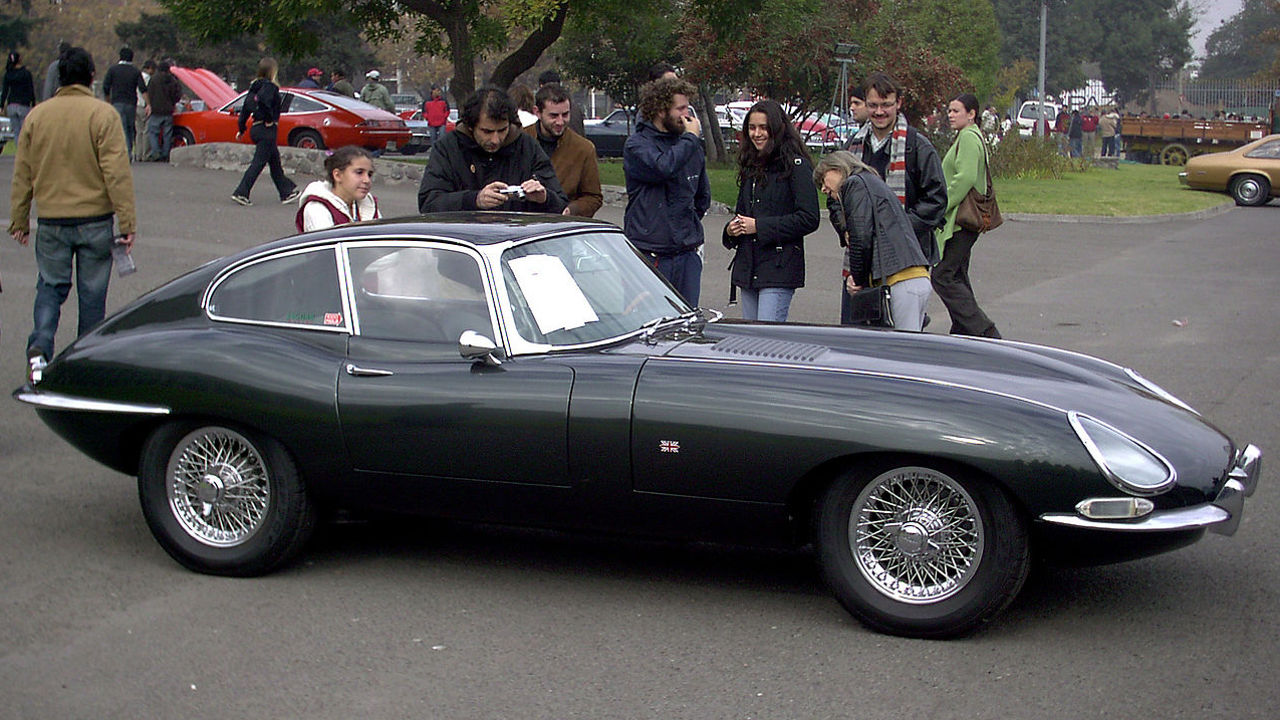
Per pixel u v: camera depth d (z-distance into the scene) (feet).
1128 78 310.65
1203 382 30.12
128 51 77.92
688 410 15.57
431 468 16.72
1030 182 98.17
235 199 58.80
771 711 13.52
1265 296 44.80
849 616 16.24
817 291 43.75
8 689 14.14
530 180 23.09
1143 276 50.01
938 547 15.16
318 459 17.11
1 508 20.62
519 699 13.88
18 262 43.37
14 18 213.25
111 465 18.56
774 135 25.75
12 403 27.32
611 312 17.89
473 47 84.53
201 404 17.29
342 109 82.53
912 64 104.53
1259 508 20.67
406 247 17.74
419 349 17.11
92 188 26.61
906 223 25.44
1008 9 288.51
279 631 15.81
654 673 14.52
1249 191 90.99
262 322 17.98
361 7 84.69
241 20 79.56
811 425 15.12
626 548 19.10
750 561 18.47
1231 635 15.53
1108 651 15.03
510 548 19.10
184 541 17.80
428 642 15.48
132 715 13.52
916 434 14.76
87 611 16.43
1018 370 16.75
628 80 115.55
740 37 88.63
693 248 26.35
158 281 40.73
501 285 17.10
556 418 16.06
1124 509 14.39
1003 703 13.64
